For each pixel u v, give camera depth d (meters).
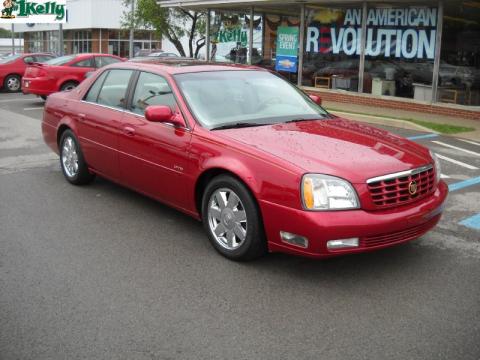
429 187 4.52
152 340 3.43
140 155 5.55
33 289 4.12
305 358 3.24
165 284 4.22
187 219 5.77
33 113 14.63
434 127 11.85
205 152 4.75
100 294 4.05
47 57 21.47
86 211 6.02
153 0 26.72
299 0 16.42
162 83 5.52
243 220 4.50
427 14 14.07
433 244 5.08
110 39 44.38
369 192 4.05
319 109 5.82
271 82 5.94
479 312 3.81
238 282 4.27
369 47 15.51
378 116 13.22
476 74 13.22
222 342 3.41
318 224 3.93
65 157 7.09
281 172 4.15
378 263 4.64
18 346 3.34
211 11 20.47
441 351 3.31
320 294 4.07
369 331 3.55
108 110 6.12
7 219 5.74
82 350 3.31
